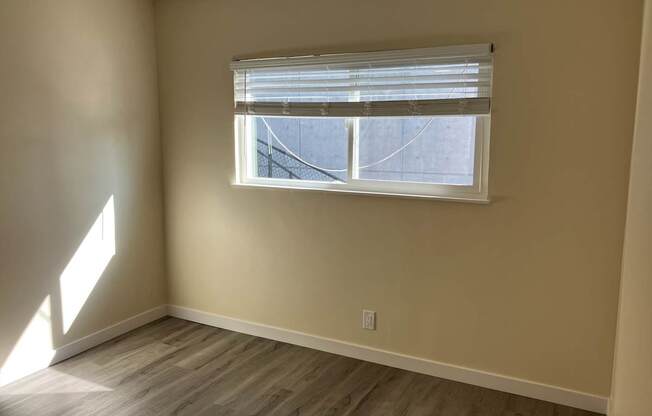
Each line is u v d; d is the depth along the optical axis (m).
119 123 3.44
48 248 3.06
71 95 3.11
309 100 3.15
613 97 2.40
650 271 1.38
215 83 3.47
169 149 3.73
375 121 3.02
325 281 3.27
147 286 3.78
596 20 2.39
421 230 2.92
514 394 2.79
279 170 3.41
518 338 2.75
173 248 3.86
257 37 3.28
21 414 2.60
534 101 2.55
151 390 2.84
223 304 3.70
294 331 3.43
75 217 3.20
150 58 3.62
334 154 3.19
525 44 2.54
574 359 2.64
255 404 2.70
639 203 1.76
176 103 3.64
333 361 3.19
